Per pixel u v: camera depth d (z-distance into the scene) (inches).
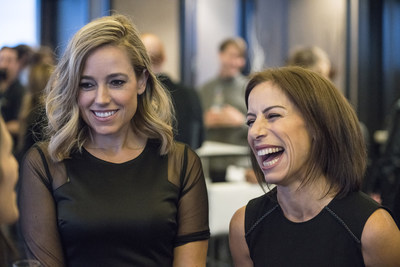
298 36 249.3
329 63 155.2
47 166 61.7
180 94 134.3
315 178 56.3
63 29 220.1
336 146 55.6
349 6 251.6
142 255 60.0
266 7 245.6
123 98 59.2
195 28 234.8
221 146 174.1
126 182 61.6
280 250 57.5
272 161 56.4
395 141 133.0
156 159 63.9
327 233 55.4
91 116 59.9
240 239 61.5
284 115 55.3
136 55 60.6
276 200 60.0
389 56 259.8
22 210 61.4
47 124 65.6
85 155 62.7
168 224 61.2
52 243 59.7
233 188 144.3
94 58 58.2
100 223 58.9
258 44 245.1
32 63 149.1
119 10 219.6
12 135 156.3
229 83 206.7
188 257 62.2
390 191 78.2
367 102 256.5
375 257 53.3
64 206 60.1
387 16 257.8
